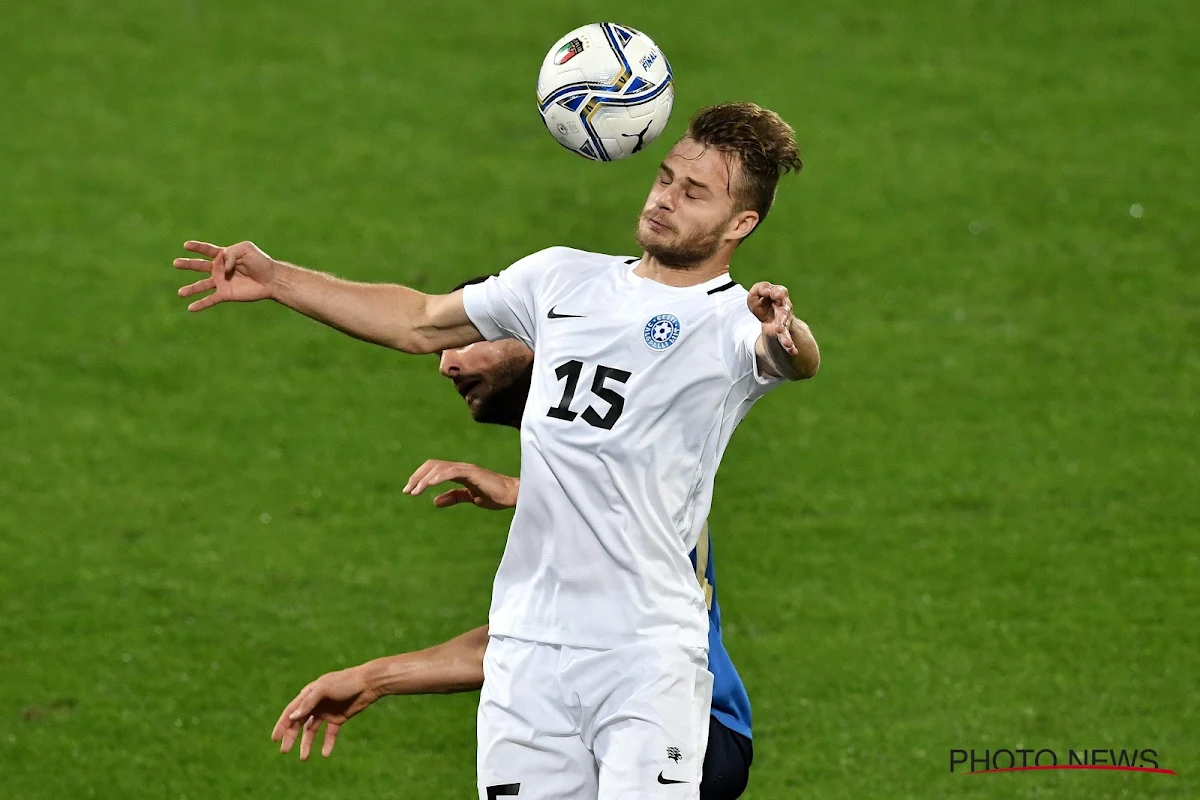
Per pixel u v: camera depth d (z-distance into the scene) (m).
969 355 35.50
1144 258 39.12
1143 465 31.56
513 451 32.47
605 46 15.98
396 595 27.88
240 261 15.75
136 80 47.31
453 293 16.11
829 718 24.55
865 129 44.97
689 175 14.84
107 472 31.48
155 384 34.53
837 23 50.38
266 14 51.03
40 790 22.80
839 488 30.91
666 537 14.88
